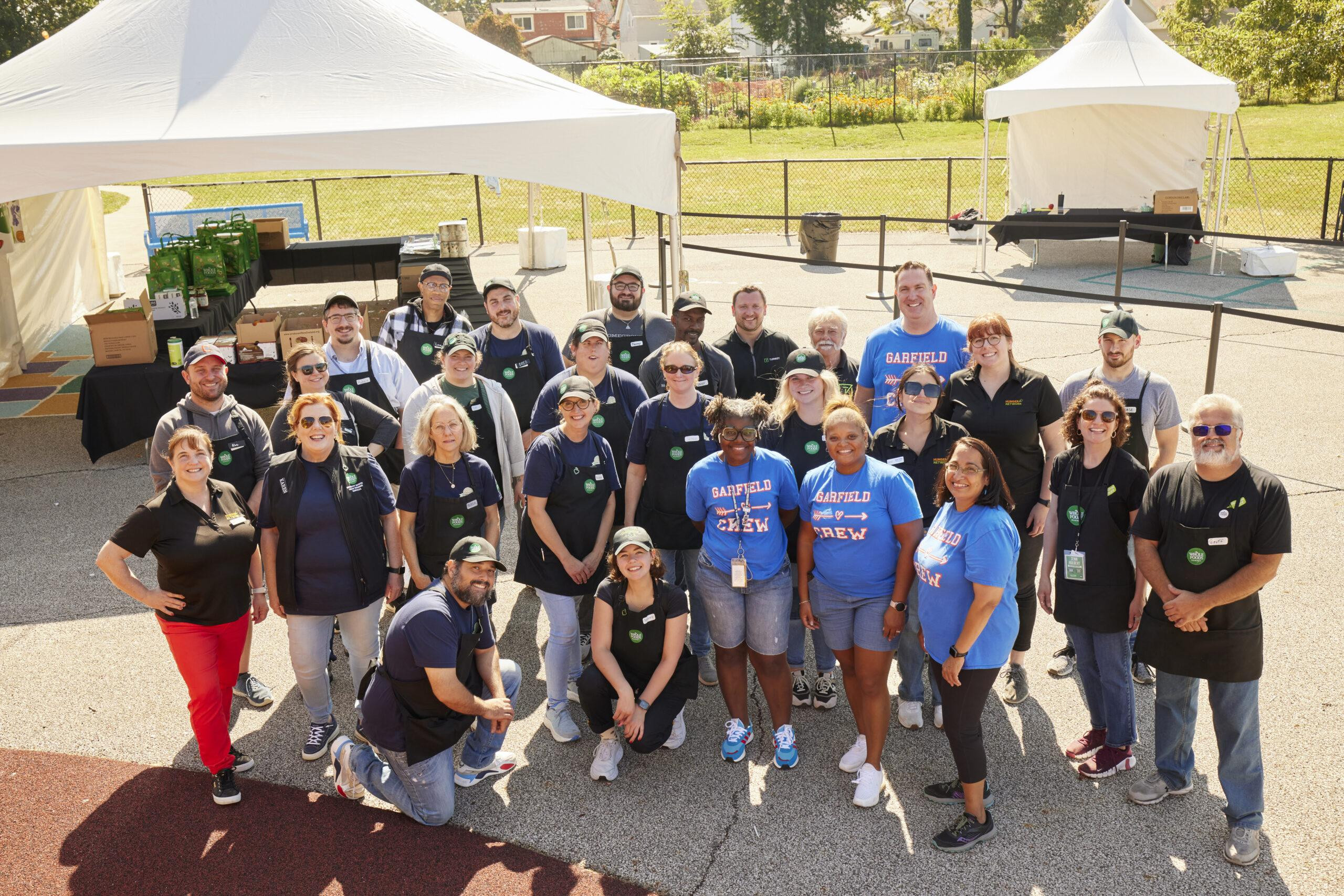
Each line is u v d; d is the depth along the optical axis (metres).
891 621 4.30
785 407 4.98
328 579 4.62
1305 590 5.90
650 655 4.50
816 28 54.50
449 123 7.43
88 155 6.84
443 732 4.16
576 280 15.76
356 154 7.21
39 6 27.50
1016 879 3.88
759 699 5.29
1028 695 5.15
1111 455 4.30
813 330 5.84
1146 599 4.48
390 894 3.88
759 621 4.53
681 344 5.04
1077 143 17.02
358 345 6.20
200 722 4.37
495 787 4.57
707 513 4.64
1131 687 4.39
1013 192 17.55
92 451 8.46
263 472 5.45
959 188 24.95
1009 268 16.28
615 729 4.66
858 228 20.97
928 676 5.30
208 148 6.99
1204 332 11.82
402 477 4.99
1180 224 15.63
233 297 11.11
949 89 38.16
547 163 7.67
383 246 14.27
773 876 3.95
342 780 4.42
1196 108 14.77
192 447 4.37
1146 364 10.50
